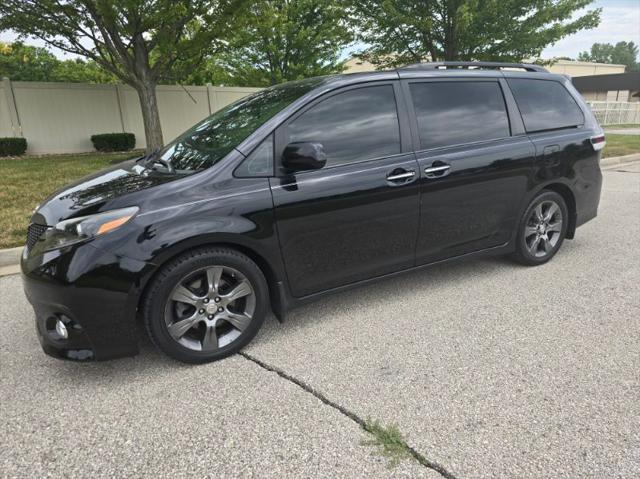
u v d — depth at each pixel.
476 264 4.59
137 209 2.67
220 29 10.67
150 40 11.24
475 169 3.74
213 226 2.77
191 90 16.20
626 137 17.52
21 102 13.52
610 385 2.57
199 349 2.90
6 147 12.66
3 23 10.19
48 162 11.03
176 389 2.67
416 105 3.57
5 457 2.16
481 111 3.89
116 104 15.01
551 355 2.90
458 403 2.46
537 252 4.46
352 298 3.87
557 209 4.43
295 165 2.93
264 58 21.64
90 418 2.43
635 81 44.34
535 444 2.14
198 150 3.27
